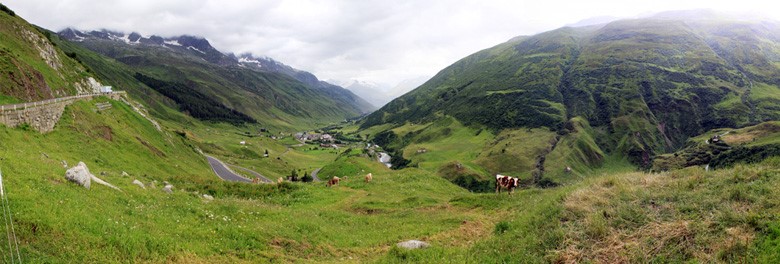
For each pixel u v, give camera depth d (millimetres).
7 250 12984
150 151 79125
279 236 22516
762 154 154750
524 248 18672
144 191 26766
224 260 17656
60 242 14453
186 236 19234
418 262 19016
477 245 21719
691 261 13836
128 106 108062
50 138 51812
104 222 17188
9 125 45188
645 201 19922
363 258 22203
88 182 22688
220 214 24734
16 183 18391
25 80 66312
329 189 52094
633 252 15352
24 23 102312
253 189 50438
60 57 111000
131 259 15203
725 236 14711
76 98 75875
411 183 59312
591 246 16766
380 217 35969
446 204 41281
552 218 21234
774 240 13375
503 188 50500
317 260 20516
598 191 23703
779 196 16422
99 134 67375
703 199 18406
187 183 52000
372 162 150500
